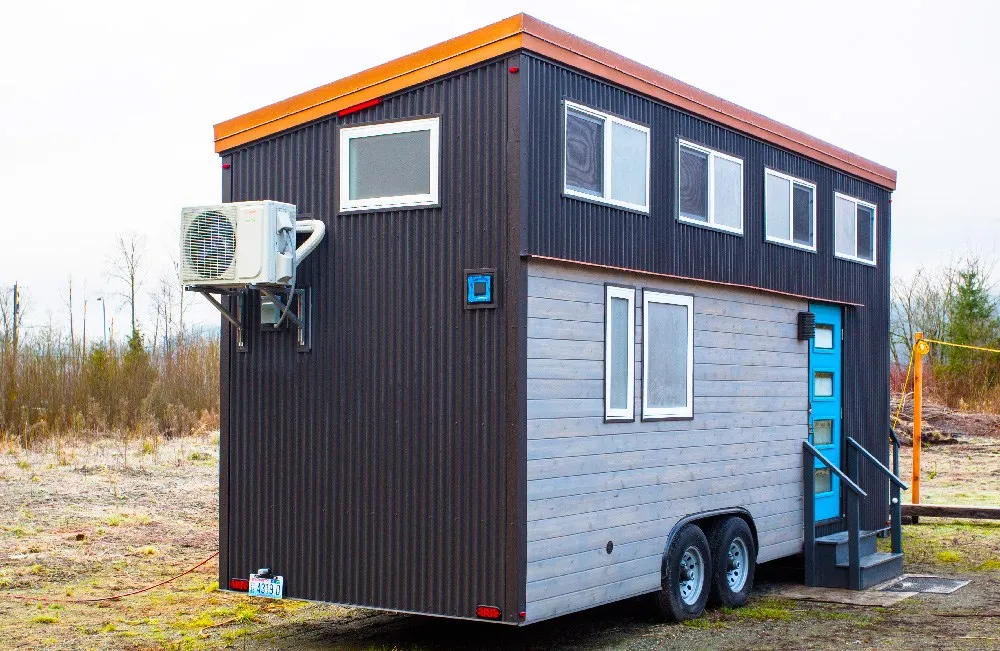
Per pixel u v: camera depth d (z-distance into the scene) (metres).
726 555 9.02
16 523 12.41
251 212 7.38
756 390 9.73
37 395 20.34
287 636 8.04
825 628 8.22
